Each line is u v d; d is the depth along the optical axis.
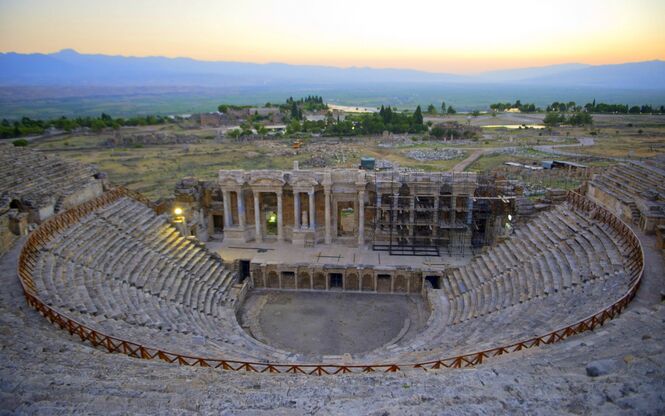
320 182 50.62
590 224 36.06
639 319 20.84
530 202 45.16
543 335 21.31
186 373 18.98
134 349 23.23
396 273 44.75
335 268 45.34
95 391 15.47
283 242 52.69
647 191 37.84
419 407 13.71
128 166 104.31
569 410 12.97
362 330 38.72
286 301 43.97
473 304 36.06
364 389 16.42
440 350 27.02
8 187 38.34
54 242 34.25
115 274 34.75
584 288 28.86
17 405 14.09
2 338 20.73
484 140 146.62
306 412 14.10
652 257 30.20
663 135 149.88
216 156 118.69
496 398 14.04
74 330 23.20
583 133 159.25
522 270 35.97
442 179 49.41
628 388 13.55
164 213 48.91
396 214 50.41
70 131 159.00
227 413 14.02
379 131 161.75
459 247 50.22
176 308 34.84
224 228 52.84
